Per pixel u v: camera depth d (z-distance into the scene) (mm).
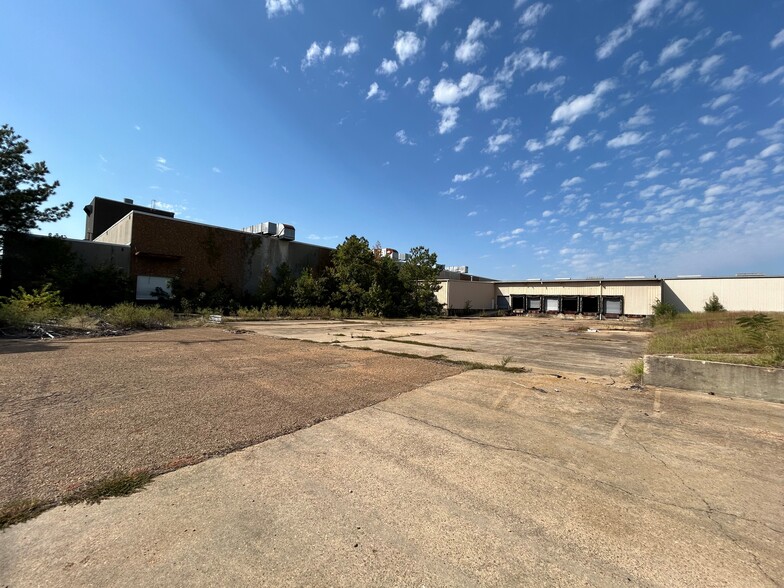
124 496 2752
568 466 3533
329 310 28625
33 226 19172
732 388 6129
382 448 3818
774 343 7113
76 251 20969
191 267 25516
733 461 3703
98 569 2029
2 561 2062
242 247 28547
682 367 6598
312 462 3445
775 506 2906
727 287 33031
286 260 31797
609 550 2330
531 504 2850
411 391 6105
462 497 2924
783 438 4309
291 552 2229
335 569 2100
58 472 3055
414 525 2539
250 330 15555
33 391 5301
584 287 39938
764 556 2299
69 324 12398
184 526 2434
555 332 20578
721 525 2635
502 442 4070
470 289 44219
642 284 36656
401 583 2010
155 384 5938
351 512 2668
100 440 3727
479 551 2295
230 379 6473
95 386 5672
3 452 3387
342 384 6414
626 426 4664
